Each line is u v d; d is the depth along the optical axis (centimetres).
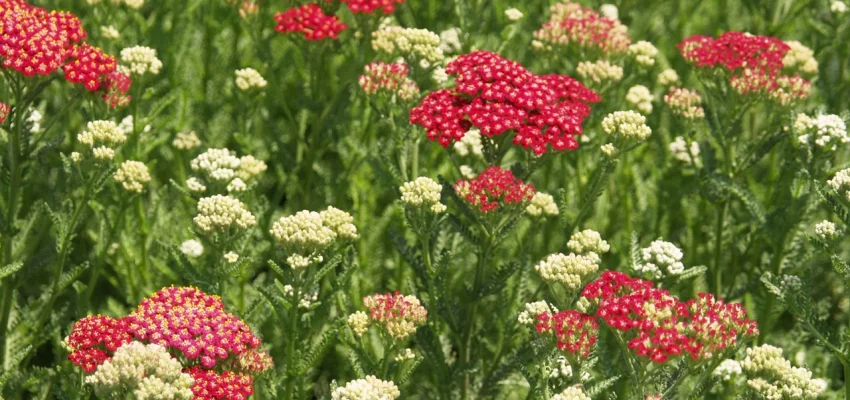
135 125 957
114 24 1110
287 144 1184
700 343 647
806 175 866
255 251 920
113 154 812
